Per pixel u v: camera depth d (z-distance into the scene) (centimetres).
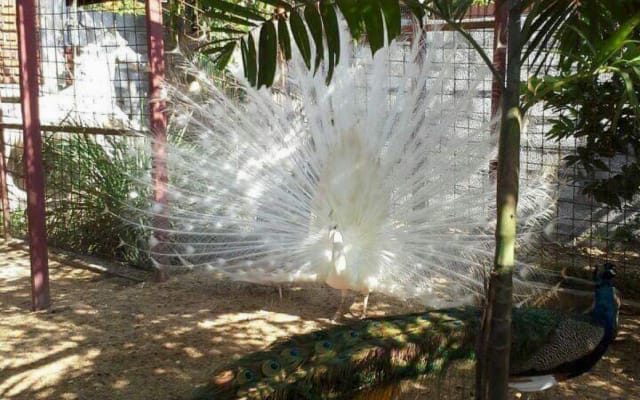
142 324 594
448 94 609
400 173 578
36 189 630
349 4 253
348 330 381
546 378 405
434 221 575
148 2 677
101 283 727
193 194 670
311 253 588
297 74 637
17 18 621
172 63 847
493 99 607
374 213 566
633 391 457
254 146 643
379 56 616
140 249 734
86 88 1062
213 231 655
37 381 483
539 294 601
